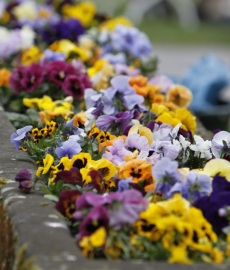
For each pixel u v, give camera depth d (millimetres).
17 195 3242
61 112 4809
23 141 4062
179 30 23234
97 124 4258
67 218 3096
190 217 2811
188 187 3139
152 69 7879
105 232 2727
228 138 3816
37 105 5359
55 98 5785
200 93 9047
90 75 6332
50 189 3320
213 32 23344
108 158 3707
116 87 4715
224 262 2736
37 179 3369
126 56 7789
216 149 3812
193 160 3875
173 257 2605
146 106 5250
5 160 3920
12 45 7484
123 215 2732
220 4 25953
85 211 2834
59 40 8078
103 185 3359
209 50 19516
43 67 5750
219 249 2834
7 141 4355
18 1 10430
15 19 9555
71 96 5469
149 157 3652
